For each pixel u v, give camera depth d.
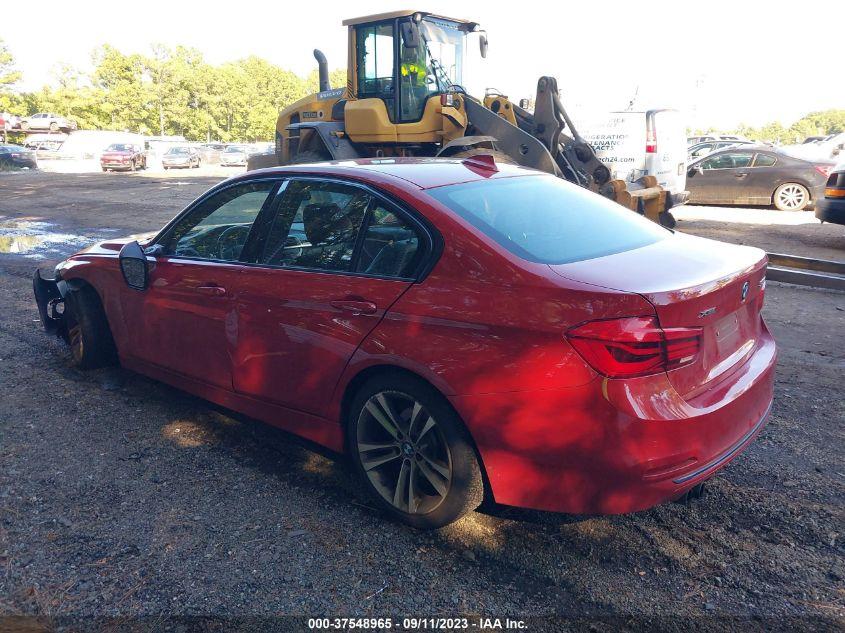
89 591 2.77
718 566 2.92
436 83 10.84
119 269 4.61
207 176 31.03
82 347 5.04
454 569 2.91
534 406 2.69
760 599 2.71
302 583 2.82
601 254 3.08
